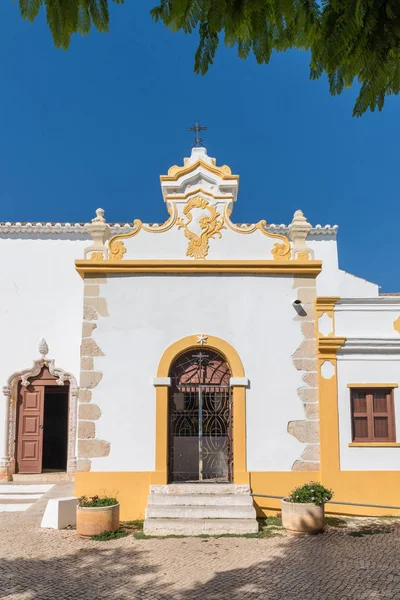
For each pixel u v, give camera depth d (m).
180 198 11.91
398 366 11.36
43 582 7.27
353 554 8.29
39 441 16.38
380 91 4.13
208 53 4.01
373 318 11.52
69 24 3.84
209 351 11.53
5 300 16.73
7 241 17.11
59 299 16.84
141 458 10.82
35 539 9.40
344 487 10.86
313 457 11.03
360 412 11.32
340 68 4.14
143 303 11.43
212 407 11.48
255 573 7.49
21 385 16.52
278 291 11.59
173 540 9.20
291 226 11.91
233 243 11.78
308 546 8.75
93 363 11.15
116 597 6.73
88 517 9.45
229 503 10.25
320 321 11.46
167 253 11.69
